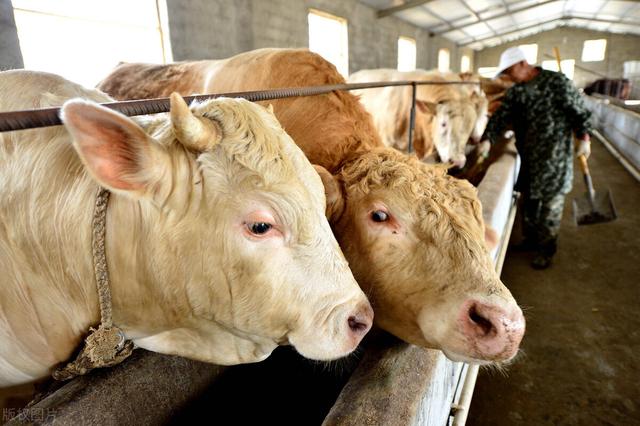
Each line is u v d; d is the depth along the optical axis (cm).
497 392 311
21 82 145
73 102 95
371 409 129
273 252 121
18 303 139
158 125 129
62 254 132
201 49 806
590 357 345
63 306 140
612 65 2942
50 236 131
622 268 486
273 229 120
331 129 229
